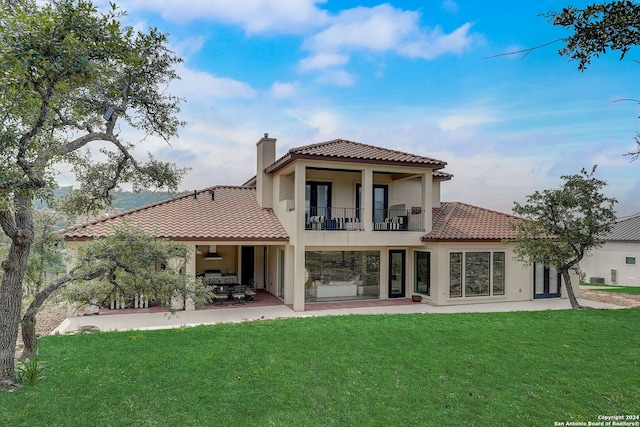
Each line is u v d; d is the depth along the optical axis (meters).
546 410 6.45
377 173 19.08
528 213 16.08
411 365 8.31
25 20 5.41
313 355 8.88
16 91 5.77
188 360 8.44
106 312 14.79
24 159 6.02
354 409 6.41
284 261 17.77
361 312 15.34
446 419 6.13
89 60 6.10
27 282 10.78
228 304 16.88
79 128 8.74
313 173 18.95
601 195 15.20
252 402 6.58
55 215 12.48
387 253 18.62
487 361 8.59
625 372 8.02
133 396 6.70
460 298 17.20
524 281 18.44
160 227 15.96
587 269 31.33
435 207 21.81
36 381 7.17
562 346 9.70
